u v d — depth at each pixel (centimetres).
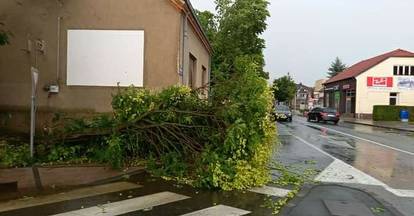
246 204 761
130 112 1007
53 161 1000
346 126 3656
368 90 5562
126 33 1339
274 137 988
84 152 1038
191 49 1742
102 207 720
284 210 727
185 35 1435
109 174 958
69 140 1036
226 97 963
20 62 1354
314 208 743
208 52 2595
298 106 11912
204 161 896
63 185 878
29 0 1348
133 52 1340
